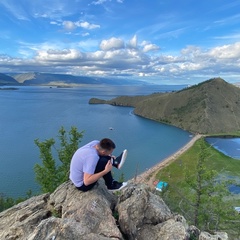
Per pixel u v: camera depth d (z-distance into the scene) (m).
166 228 10.62
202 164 34.97
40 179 31.70
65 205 11.46
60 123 199.25
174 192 63.38
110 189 12.15
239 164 105.56
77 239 8.87
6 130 165.25
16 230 11.12
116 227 10.22
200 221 33.91
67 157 32.09
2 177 86.50
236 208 52.38
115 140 153.00
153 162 111.56
